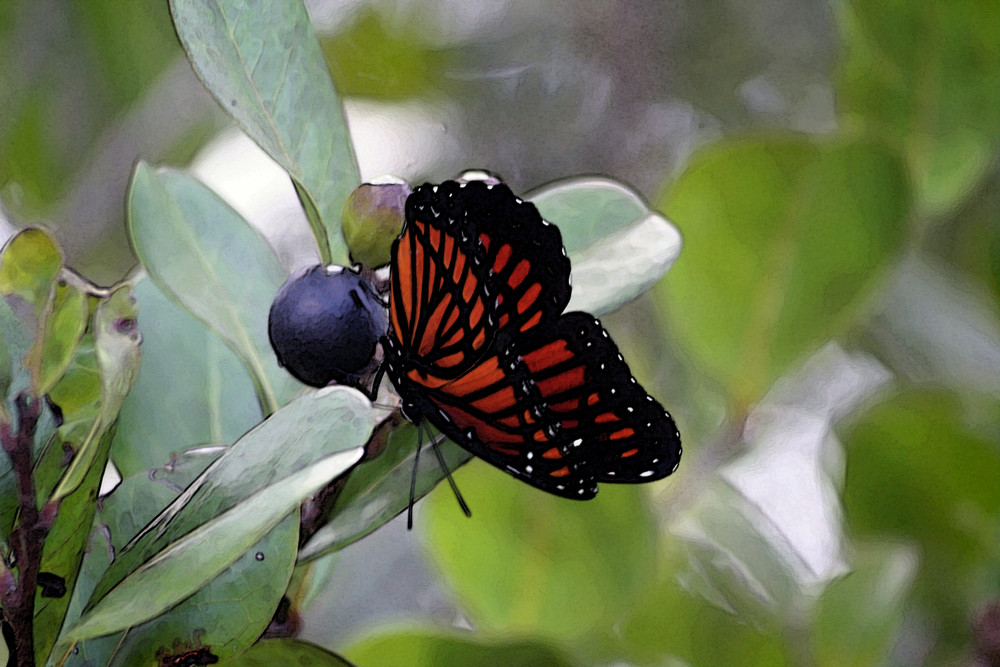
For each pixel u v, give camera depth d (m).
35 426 0.90
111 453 0.96
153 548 0.90
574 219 0.96
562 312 0.94
